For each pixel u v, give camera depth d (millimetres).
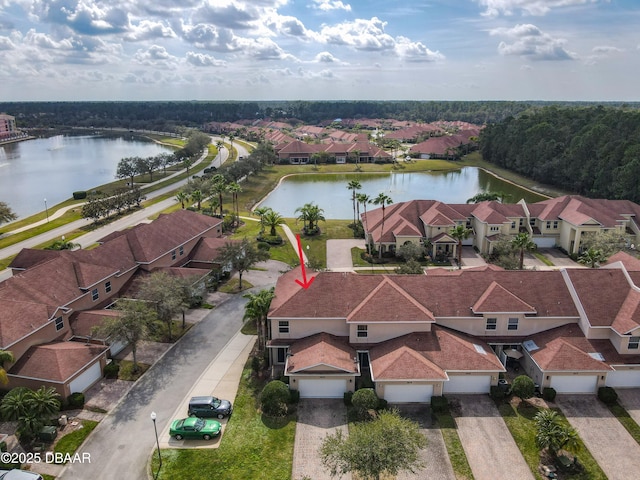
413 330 42188
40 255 55312
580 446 33188
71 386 38344
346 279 45188
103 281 51625
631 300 42344
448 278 45656
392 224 75938
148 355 45406
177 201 108938
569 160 123062
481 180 148500
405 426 30344
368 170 161875
